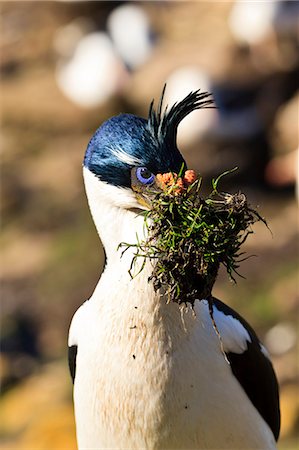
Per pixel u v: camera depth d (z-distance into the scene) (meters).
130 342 5.37
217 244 5.09
